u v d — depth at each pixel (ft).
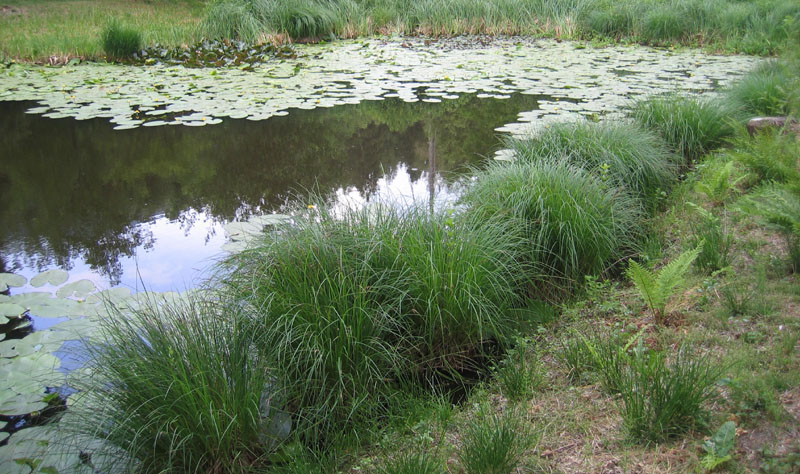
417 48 45.55
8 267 14.53
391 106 28.86
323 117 27.12
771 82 21.31
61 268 14.49
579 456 7.56
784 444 6.88
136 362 8.38
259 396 8.66
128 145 23.54
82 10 54.24
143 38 41.37
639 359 8.64
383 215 11.95
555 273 12.92
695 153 19.36
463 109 28.04
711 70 34.94
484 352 11.03
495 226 12.15
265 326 9.65
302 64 38.96
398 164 21.52
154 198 18.86
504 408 8.98
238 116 26.58
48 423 9.09
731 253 12.11
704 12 46.21
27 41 40.78
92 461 8.21
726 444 6.94
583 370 9.41
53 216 17.62
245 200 18.61
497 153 20.58
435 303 10.43
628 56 40.93
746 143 15.38
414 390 9.93
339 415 9.32
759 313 9.73
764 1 44.52
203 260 14.83
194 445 8.12
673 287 10.26
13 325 11.72
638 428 7.67
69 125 25.71
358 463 8.29
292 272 10.20
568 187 13.64
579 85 31.30
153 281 13.84
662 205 15.97
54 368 10.17
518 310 11.84
